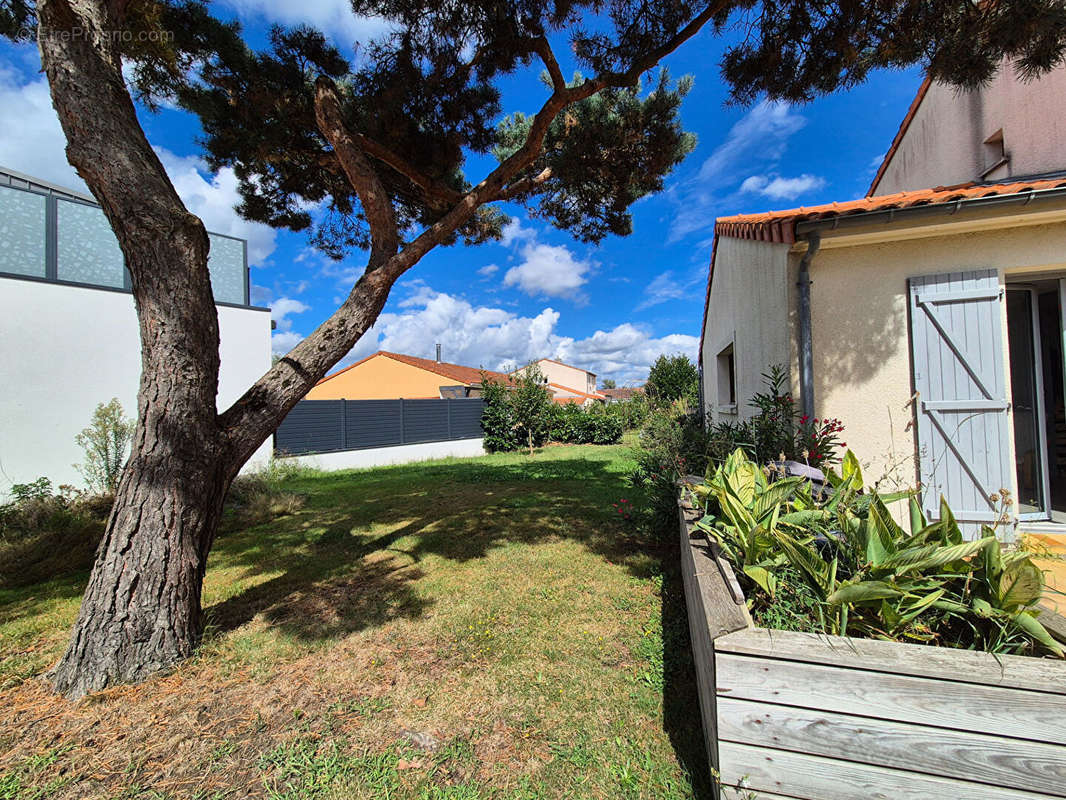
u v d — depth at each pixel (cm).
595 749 200
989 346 382
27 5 343
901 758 129
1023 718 123
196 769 193
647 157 540
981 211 350
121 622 255
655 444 531
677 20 401
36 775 190
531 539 525
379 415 1359
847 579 182
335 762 194
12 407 660
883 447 406
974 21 318
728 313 692
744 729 141
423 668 266
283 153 488
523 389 1764
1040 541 349
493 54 415
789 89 412
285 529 608
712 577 200
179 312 269
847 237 398
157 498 266
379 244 377
